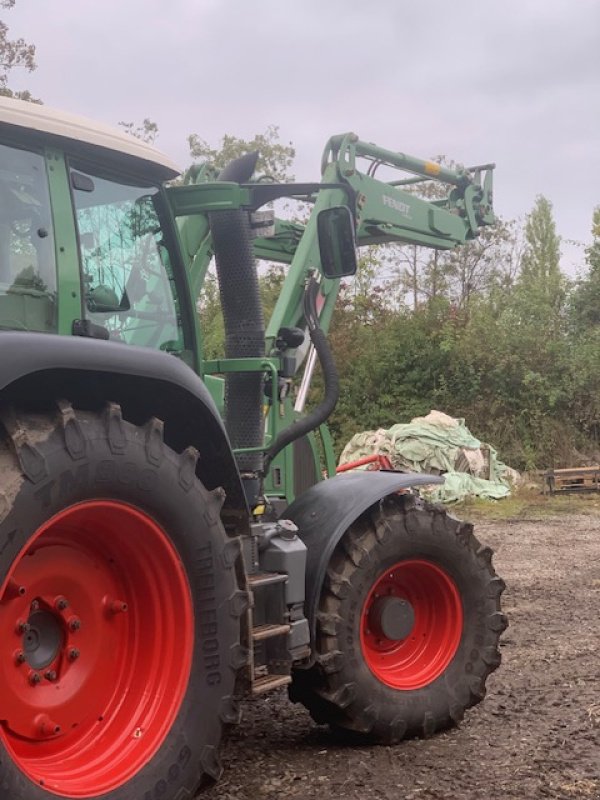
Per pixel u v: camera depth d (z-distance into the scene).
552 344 20.84
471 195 7.71
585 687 5.00
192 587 3.30
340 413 22.28
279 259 6.33
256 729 4.45
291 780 3.73
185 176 5.84
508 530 12.34
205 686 3.29
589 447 20.52
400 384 22.09
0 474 2.78
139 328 3.70
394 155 6.83
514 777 3.71
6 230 3.19
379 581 4.28
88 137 3.41
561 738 4.19
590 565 9.30
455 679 4.36
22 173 3.27
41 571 3.04
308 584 4.01
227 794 3.58
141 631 3.31
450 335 21.58
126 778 3.03
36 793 2.76
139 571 3.28
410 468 16.55
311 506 4.29
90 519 3.08
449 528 4.43
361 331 23.09
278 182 4.79
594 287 22.94
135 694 3.25
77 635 3.16
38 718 2.99
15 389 3.02
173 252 3.90
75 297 3.34
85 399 3.24
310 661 3.96
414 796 3.53
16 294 3.18
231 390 4.46
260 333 4.48
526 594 7.82
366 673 4.10
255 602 3.81
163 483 3.19
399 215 6.87
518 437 20.59
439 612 4.48
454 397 21.55
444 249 7.48
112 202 3.63
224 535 3.41
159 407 3.46
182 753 3.18
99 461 2.99
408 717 4.17
